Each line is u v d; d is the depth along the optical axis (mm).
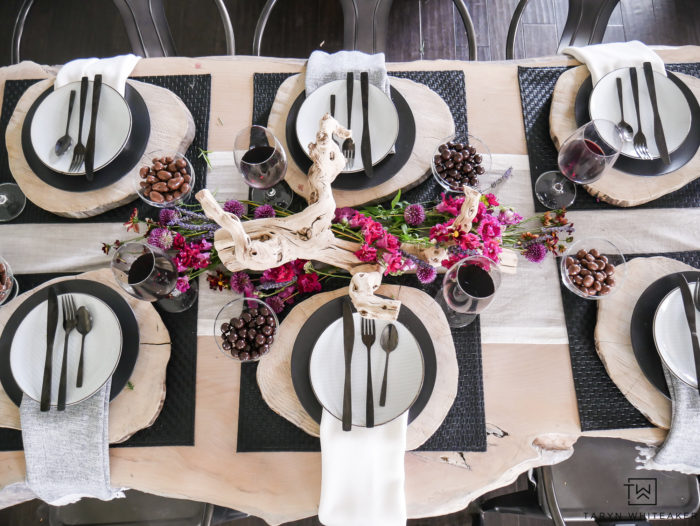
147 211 1466
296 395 1299
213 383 1348
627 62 1514
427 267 1202
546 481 1543
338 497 1218
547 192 1460
